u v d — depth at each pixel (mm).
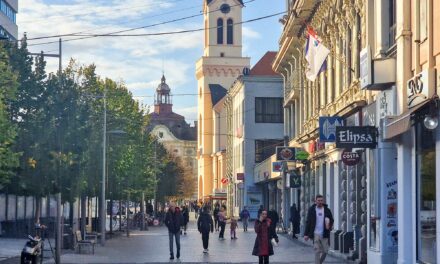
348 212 30344
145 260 28656
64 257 29500
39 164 26031
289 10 44500
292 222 44469
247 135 78062
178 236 29531
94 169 38062
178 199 113562
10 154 21672
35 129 26234
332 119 29562
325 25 35375
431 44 18828
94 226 52062
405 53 20891
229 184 93062
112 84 51406
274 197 65562
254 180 75812
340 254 29531
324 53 29109
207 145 119125
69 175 26266
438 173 18047
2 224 44375
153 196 74688
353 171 29672
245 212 57594
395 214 23406
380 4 23922
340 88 32719
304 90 44562
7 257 27578
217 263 27297
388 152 23391
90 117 28797
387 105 22906
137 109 54781
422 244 20000
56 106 26391
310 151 40844
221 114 111562
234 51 120625
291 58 49281
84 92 34188
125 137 49031
